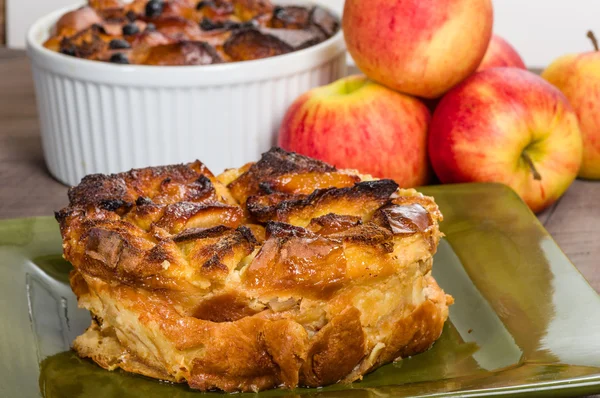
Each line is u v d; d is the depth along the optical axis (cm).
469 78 79
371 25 78
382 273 64
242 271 63
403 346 66
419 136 79
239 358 64
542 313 68
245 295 63
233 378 64
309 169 68
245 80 80
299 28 88
